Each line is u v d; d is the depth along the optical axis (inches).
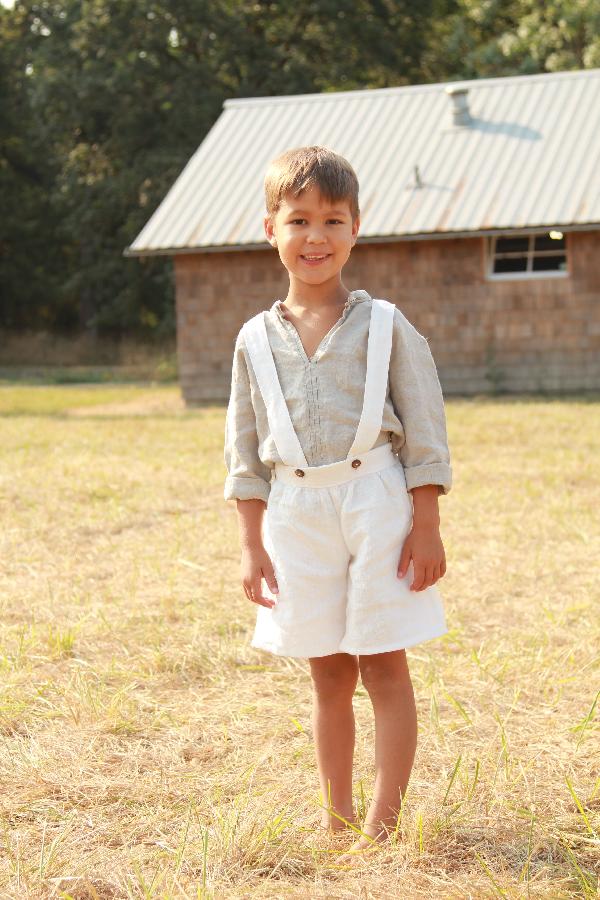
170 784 119.7
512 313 669.3
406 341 104.1
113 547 242.7
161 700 147.8
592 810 111.1
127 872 99.8
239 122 793.6
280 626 103.8
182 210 714.8
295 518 102.4
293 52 1227.2
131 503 293.1
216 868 99.3
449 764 124.3
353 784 118.3
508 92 761.6
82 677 153.1
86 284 1277.1
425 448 102.9
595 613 183.6
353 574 101.3
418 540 102.8
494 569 217.6
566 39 1090.1
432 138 732.7
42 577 217.2
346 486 101.5
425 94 780.6
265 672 158.9
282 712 142.2
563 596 197.2
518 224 638.5
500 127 727.7
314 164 101.3
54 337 1293.1
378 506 100.9
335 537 102.1
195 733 135.9
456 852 102.1
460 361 679.7
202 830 106.4
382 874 96.7
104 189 1196.5
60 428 505.7
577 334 661.9
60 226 1321.4
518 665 157.4
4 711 140.5
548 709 140.8
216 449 413.7
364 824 104.5
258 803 113.5
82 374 1015.6
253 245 676.1
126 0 1146.0
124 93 1168.2
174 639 172.9
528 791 114.4
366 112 775.1
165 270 1220.5
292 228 101.7
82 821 111.1
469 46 1151.6
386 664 105.8
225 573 219.0
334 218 101.8
